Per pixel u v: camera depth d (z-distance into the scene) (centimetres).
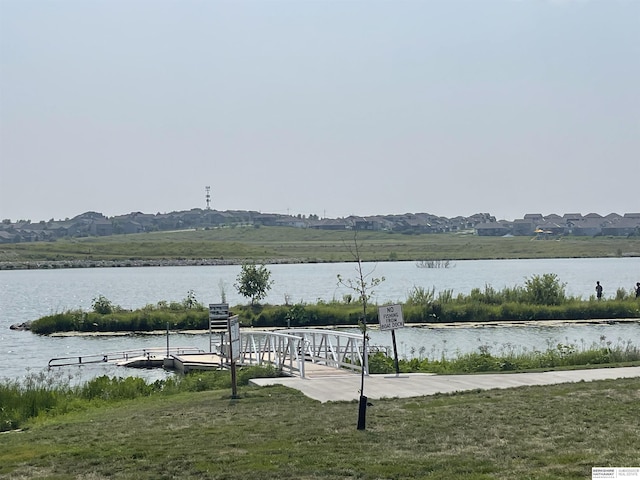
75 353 4128
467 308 5306
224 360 2978
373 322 5178
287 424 1488
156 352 3844
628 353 2683
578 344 3962
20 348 4372
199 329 5281
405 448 1266
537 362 2598
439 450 1246
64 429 1592
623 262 15312
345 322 5175
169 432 1458
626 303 5441
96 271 14438
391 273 11619
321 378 2222
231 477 1113
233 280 11169
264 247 19112
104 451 1312
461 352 3622
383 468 1140
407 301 5681
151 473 1152
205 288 9544
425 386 1972
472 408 1597
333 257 15938
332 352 2617
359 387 1975
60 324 5234
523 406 1599
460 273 11481
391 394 1844
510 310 5331
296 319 5134
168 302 7069
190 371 3072
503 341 4175
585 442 1265
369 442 1312
